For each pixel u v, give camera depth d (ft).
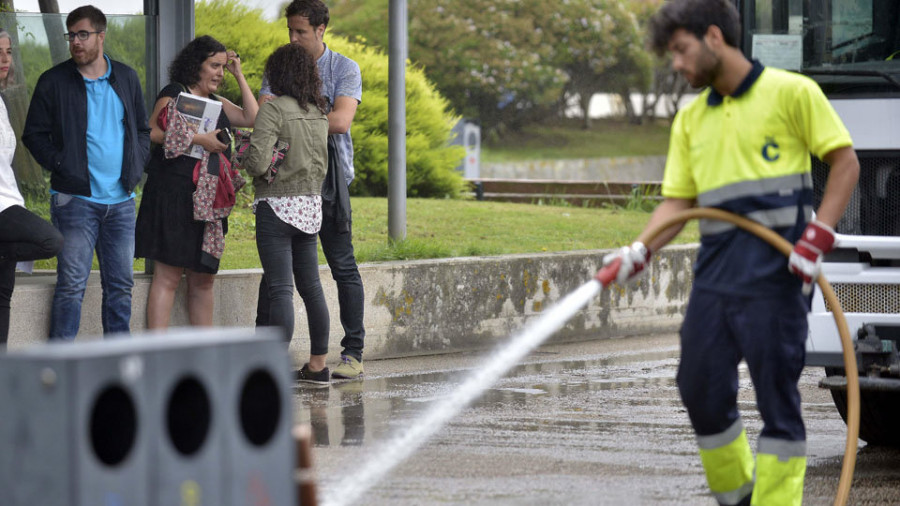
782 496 38.58
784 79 38.29
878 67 57.52
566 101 322.75
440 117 158.81
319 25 72.90
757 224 37.86
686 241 125.59
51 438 22.44
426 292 87.35
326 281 81.51
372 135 146.61
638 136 323.98
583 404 68.28
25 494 22.80
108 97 67.26
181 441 25.03
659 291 104.58
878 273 54.19
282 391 25.43
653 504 46.06
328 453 54.39
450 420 62.59
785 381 38.40
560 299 96.68
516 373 79.92
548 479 49.96
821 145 37.88
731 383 39.27
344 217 73.41
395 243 94.48
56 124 66.18
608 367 83.15
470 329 90.33
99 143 66.69
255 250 102.53
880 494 48.85
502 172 276.82
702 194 39.09
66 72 66.54
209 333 25.67
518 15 304.50
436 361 84.48
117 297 68.39
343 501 45.68
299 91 68.90
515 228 128.57
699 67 38.29
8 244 61.52
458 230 123.65
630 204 161.79
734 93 38.50
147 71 78.07
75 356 22.33
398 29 95.91
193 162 69.72
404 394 70.28
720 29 38.09
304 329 80.69
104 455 24.64
